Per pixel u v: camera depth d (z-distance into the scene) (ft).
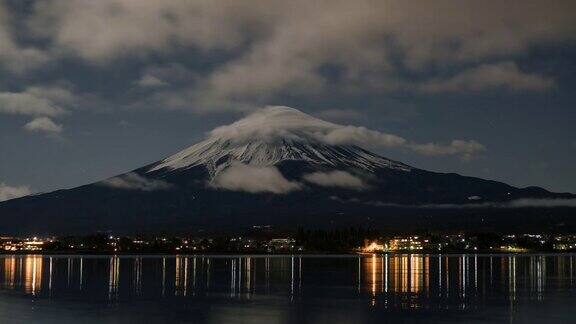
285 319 279.08
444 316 286.46
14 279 476.54
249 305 323.57
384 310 305.73
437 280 479.41
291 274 554.87
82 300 343.26
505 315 288.92
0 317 281.74
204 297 358.23
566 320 275.18
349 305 323.37
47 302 333.83
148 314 293.02
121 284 438.81
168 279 487.20
